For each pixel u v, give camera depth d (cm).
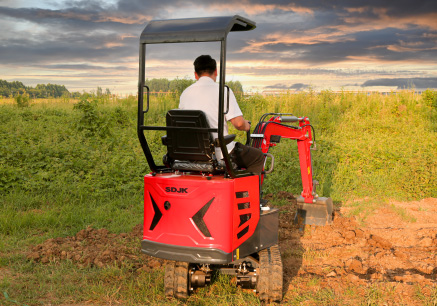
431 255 578
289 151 1090
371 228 701
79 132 1371
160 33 409
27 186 832
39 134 1292
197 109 431
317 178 954
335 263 554
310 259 561
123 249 588
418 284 480
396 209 797
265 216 451
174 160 445
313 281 489
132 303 448
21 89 2694
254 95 2038
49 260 551
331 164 1025
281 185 920
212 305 444
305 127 648
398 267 540
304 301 449
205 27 390
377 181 939
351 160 1067
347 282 492
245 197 420
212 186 397
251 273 455
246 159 444
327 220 690
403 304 441
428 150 1086
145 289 476
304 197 690
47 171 930
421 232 675
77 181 895
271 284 438
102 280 502
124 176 912
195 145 408
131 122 1625
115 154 1085
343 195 892
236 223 407
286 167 1007
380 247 607
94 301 455
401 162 1012
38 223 689
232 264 465
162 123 1625
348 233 635
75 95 2673
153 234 421
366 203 828
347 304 443
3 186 845
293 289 476
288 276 514
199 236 401
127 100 2275
